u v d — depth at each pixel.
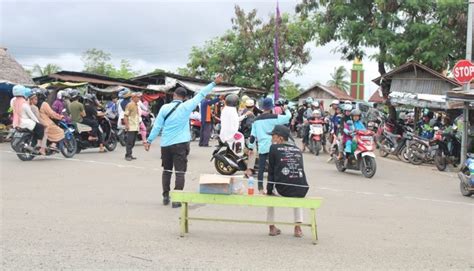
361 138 13.30
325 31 23.91
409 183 12.72
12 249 5.84
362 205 9.33
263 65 41.66
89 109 15.66
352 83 53.72
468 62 14.95
